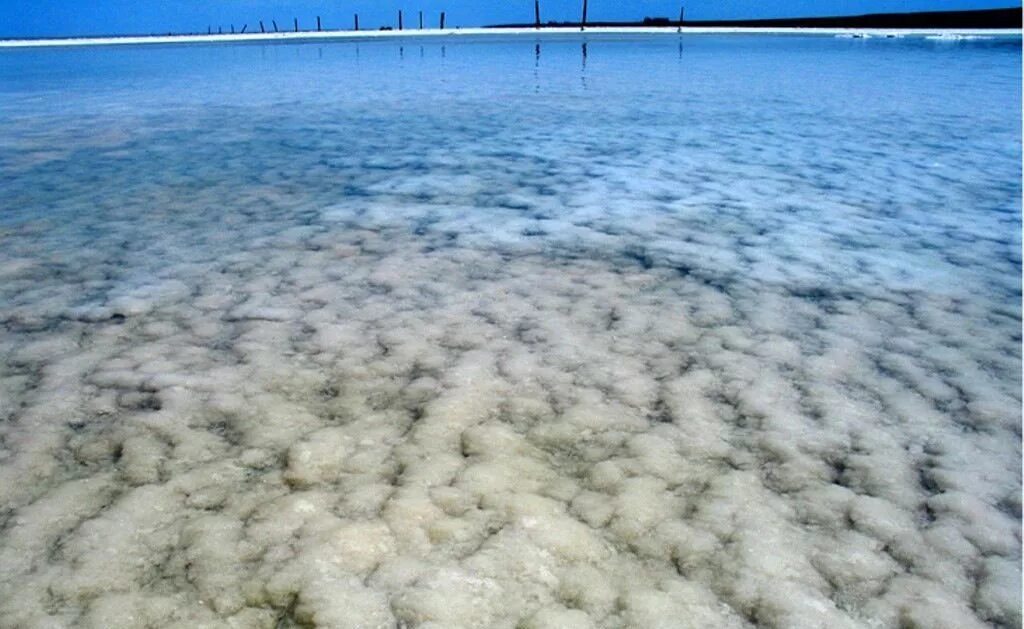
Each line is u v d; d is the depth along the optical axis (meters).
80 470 1.93
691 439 2.10
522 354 2.66
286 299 3.22
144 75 17.38
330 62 22.05
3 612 1.44
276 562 1.59
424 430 2.14
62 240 4.08
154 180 5.66
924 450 2.05
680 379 2.47
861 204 4.93
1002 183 5.48
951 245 4.02
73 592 1.50
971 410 2.26
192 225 4.43
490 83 14.23
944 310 3.10
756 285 3.41
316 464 1.96
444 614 1.45
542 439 2.10
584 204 4.96
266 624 1.42
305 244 4.05
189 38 73.38
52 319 2.96
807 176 5.80
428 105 10.72
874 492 1.86
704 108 10.17
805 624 1.44
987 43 30.98
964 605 1.49
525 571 1.57
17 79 16.25
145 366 2.54
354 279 3.48
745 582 1.54
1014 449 2.05
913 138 7.57
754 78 14.83
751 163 6.34
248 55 27.94
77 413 2.21
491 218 4.61
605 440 2.09
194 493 1.83
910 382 2.45
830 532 1.71
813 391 2.38
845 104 10.51
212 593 1.50
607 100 11.21
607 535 1.69
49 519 1.72
